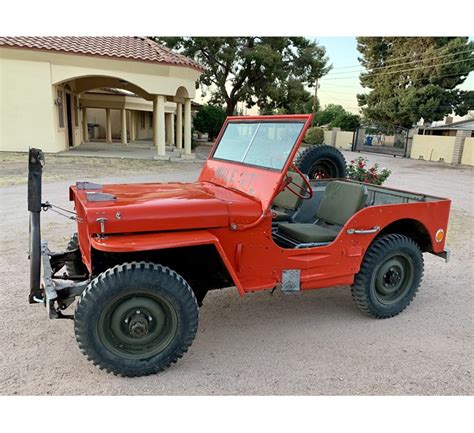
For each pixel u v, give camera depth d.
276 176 3.28
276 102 29.59
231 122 4.25
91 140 26.52
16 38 14.56
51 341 3.32
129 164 14.35
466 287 4.84
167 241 2.80
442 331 3.75
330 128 43.44
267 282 3.37
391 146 30.52
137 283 2.79
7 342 3.28
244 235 3.20
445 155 25.09
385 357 3.29
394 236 3.92
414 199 4.36
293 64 29.45
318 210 4.47
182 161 16.09
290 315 4.01
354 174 7.99
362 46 36.19
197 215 3.01
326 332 3.68
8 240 5.71
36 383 2.82
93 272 3.18
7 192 8.74
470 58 29.64
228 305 4.19
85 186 3.45
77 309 2.73
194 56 27.38
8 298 4.01
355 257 3.70
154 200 3.08
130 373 2.89
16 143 15.13
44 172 11.64
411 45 32.47
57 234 6.00
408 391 2.87
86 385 2.82
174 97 17.45
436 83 31.03
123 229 2.83
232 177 3.77
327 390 2.85
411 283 4.05
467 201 10.95
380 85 34.06
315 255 3.51
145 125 33.72
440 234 4.14
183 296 2.90
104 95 22.70
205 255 3.28
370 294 3.83
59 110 16.28
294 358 3.24
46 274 3.10
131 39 17.73
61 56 14.59
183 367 3.09
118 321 2.84
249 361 3.19
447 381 2.99
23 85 14.72
